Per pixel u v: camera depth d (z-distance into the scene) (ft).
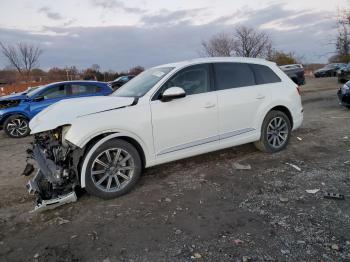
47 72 141.59
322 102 38.68
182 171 15.40
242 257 8.49
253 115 16.43
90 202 12.43
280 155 17.19
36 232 10.45
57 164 12.07
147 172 15.44
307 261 8.17
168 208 11.60
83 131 11.78
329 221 10.00
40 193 11.73
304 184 13.05
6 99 29.99
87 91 31.78
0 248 9.63
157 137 13.55
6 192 14.10
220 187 13.25
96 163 12.31
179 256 8.72
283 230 9.66
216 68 15.57
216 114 15.02
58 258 8.98
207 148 14.99
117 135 12.53
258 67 17.21
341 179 13.34
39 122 12.58
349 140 19.49
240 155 17.44
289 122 18.12
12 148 24.57
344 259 8.16
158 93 13.71
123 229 10.31
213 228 10.05
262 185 13.21
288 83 18.19
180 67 14.58
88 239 9.84
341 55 129.29
